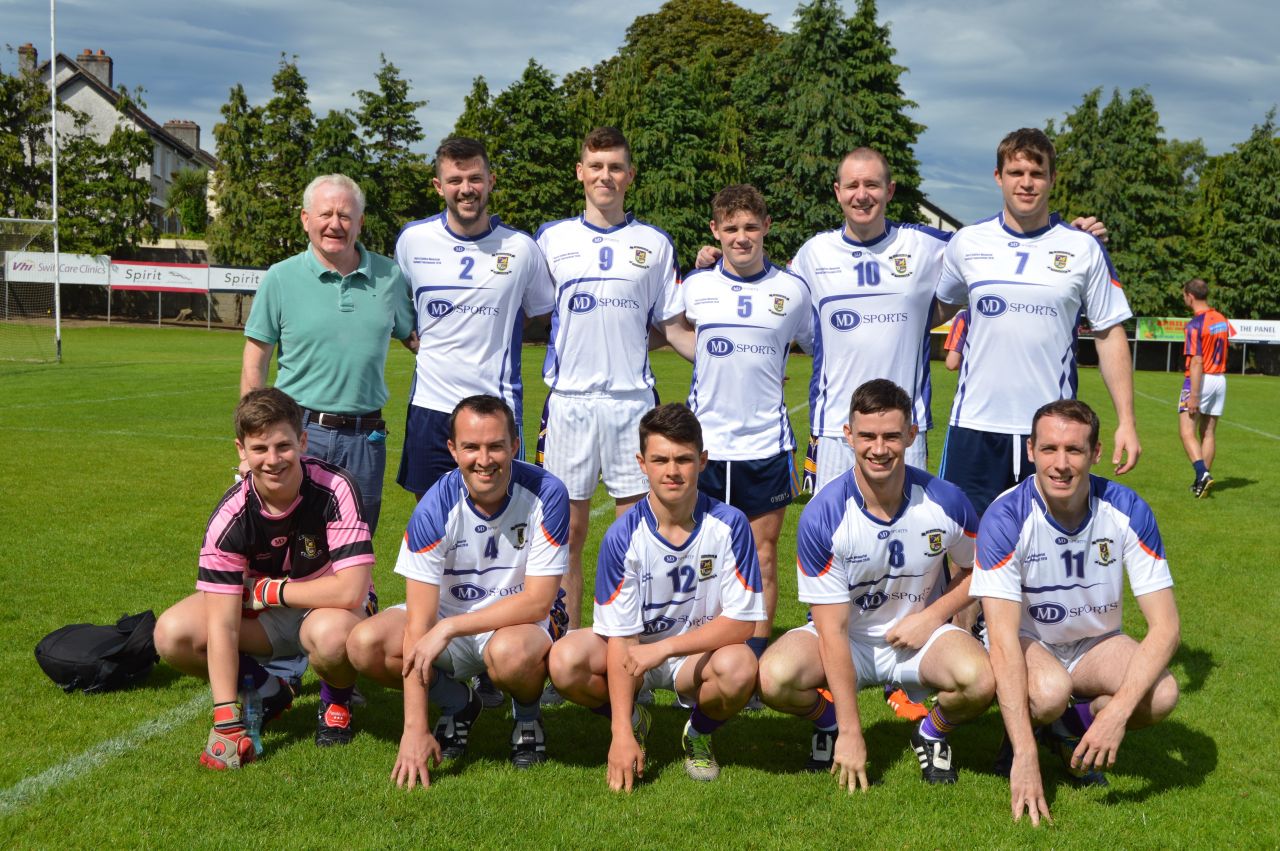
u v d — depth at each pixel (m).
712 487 5.24
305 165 45.53
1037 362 4.73
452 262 5.12
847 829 3.40
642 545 3.88
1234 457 13.48
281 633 4.21
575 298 5.27
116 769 3.72
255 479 3.98
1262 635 5.65
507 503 4.05
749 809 3.55
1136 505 3.76
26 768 3.69
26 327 35.94
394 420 15.04
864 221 4.97
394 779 3.71
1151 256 43.97
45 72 50.84
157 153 60.47
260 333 4.82
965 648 3.75
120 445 11.62
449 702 4.06
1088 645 3.95
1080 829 3.43
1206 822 3.49
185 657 4.11
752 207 5.00
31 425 13.06
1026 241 4.74
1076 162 44.78
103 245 42.69
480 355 5.18
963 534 4.01
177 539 7.25
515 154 42.81
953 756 4.14
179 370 21.98
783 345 5.23
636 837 3.30
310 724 4.31
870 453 3.70
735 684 3.72
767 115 43.25
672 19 48.91
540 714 4.26
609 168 5.15
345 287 4.79
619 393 5.31
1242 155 44.41
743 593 3.91
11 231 30.34
